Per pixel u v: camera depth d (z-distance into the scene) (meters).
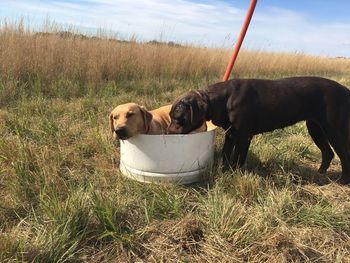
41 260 1.12
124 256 1.21
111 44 4.10
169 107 2.02
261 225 1.32
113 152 1.91
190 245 1.26
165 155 1.59
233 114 1.70
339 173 1.95
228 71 2.04
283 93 1.72
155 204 1.46
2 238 1.15
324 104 1.73
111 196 1.46
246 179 1.60
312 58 8.79
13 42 3.36
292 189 1.67
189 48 5.17
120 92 3.42
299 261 1.19
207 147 1.68
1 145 1.79
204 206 1.46
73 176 1.68
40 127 2.14
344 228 1.39
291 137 2.45
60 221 1.25
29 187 1.51
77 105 2.73
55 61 3.49
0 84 2.94
